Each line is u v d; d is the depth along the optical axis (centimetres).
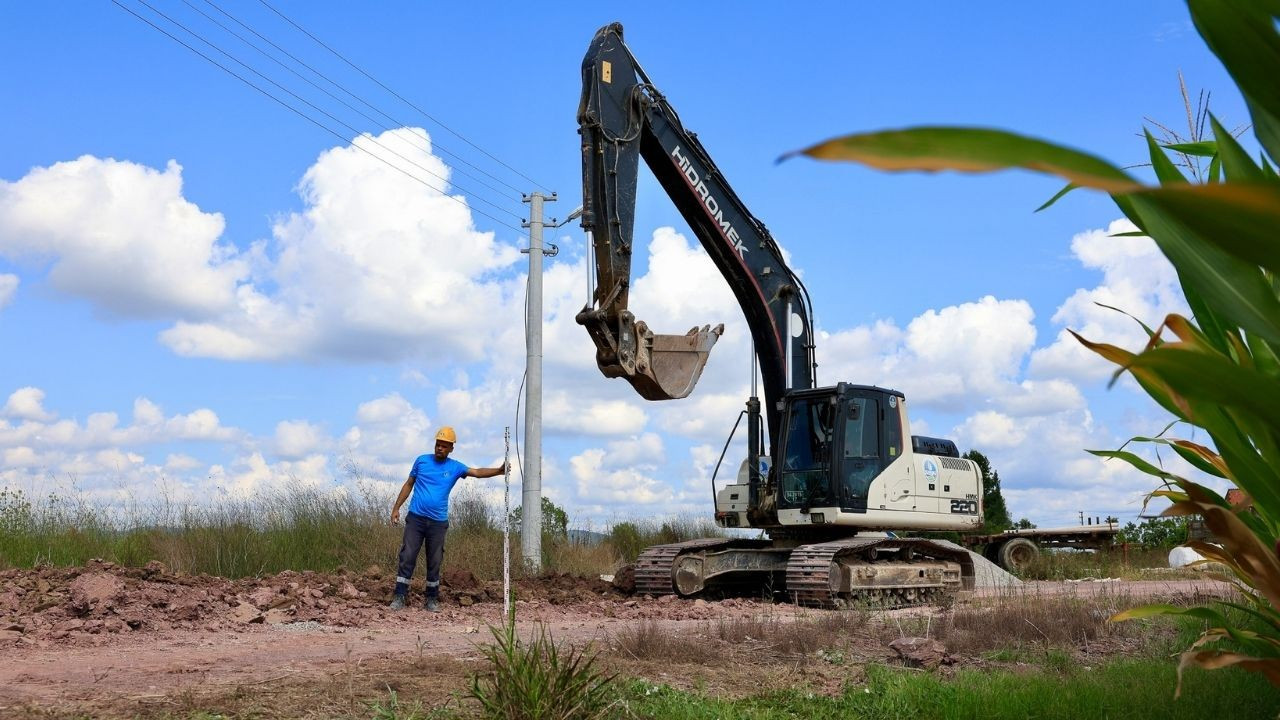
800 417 1488
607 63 1298
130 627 957
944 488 1591
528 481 1883
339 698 569
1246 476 234
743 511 1566
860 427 1491
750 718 558
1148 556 2723
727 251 1466
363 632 979
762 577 1652
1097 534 2730
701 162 1448
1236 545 233
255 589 1174
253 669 697
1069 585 1697
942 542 1667
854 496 1457
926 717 581
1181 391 162
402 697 575
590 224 1239
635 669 718
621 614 1219
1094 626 941
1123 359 231
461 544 1783
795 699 631
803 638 864
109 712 522
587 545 2336
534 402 1914
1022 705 563
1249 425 231
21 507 1469
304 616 1073
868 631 942
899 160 100
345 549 1620
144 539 1525
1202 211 110
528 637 911
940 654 793
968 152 101
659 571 1486
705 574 1527
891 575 1505
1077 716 536
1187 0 137
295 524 1634
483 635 948
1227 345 260
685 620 1155
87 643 861
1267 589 231
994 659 803
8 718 501
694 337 1298
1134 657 798
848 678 710
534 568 1808
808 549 1436
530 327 1952
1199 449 311
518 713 492
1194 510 239
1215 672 614
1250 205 107
